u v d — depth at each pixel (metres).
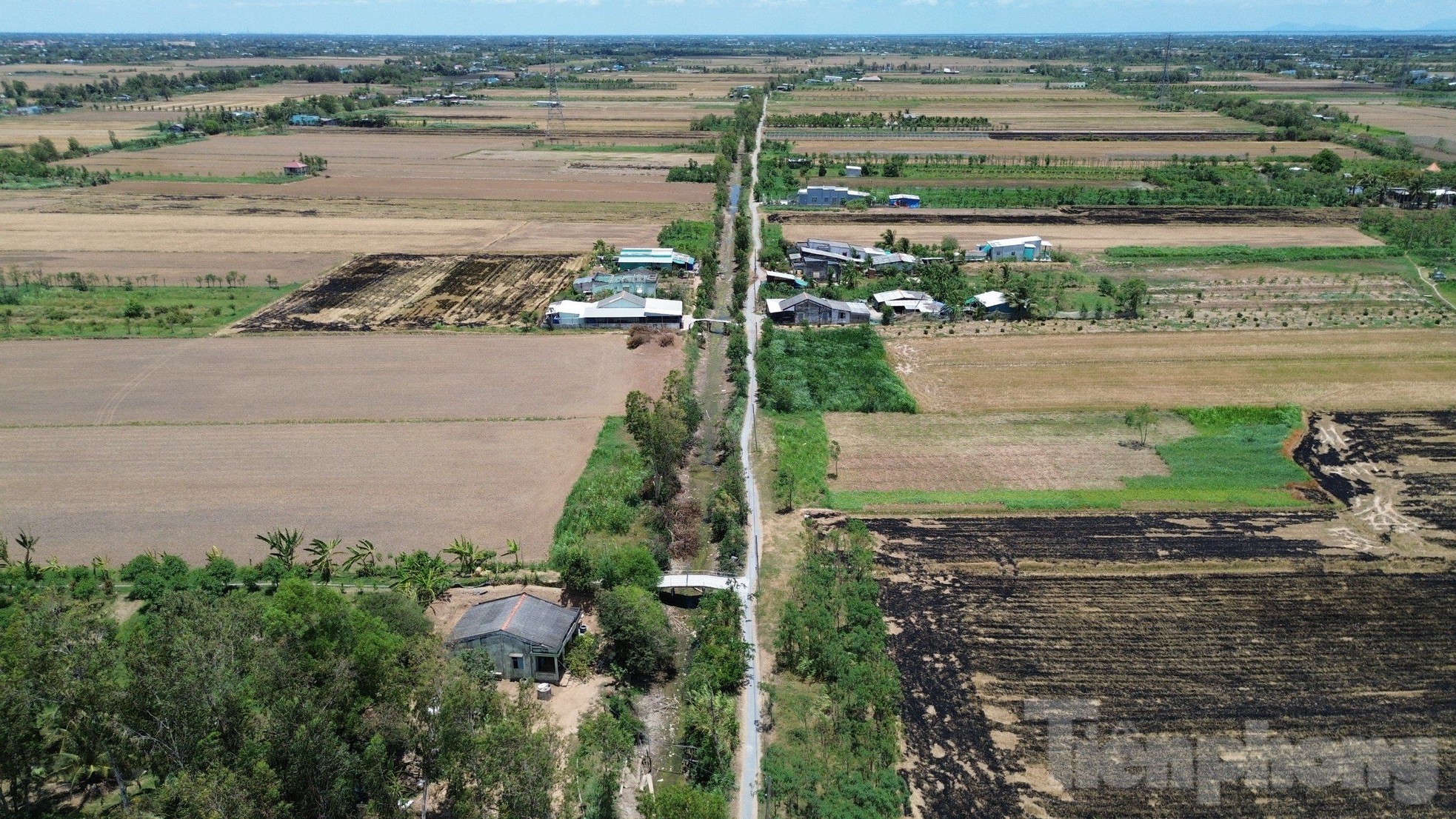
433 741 40.50
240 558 63.62
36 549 64.31
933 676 52.12
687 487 75.19
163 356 100.38
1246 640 54.88
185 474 74.94
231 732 37.22
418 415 86.44
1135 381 94.12
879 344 104.38
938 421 86.19
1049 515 69.31
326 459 77.69
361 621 45.97
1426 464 77.19
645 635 52.97
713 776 45.00
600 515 68.56
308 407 87.88
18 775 40.22
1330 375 95.44
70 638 39.72
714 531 68.19
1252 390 91.75
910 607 58.47
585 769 43.16
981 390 92.69
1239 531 66.88
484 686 43.50
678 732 49.47
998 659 53.44
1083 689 50.94
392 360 99.88
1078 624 56.62
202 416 85.62
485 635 52.22
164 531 66.81
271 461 77.19
